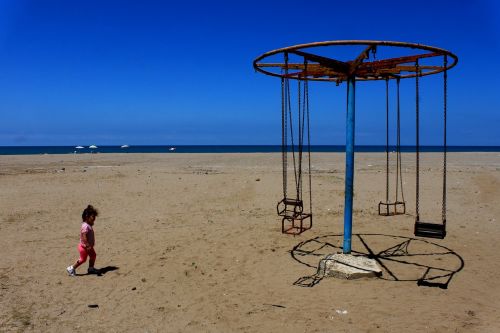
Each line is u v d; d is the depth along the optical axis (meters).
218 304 6.05
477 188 17.00
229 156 48.09
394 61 7.53
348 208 7.43
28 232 10.61
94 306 6.01
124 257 8.45
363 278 6.98
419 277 7.06
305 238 9.84
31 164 33.06
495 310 5.67
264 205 14.16
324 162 34.53
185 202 14.73
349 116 7.25
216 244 9.33
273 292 6.46
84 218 7.49
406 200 14.81
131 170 26.08
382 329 5.12
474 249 8.85
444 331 5.04
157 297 6.35
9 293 6.50
